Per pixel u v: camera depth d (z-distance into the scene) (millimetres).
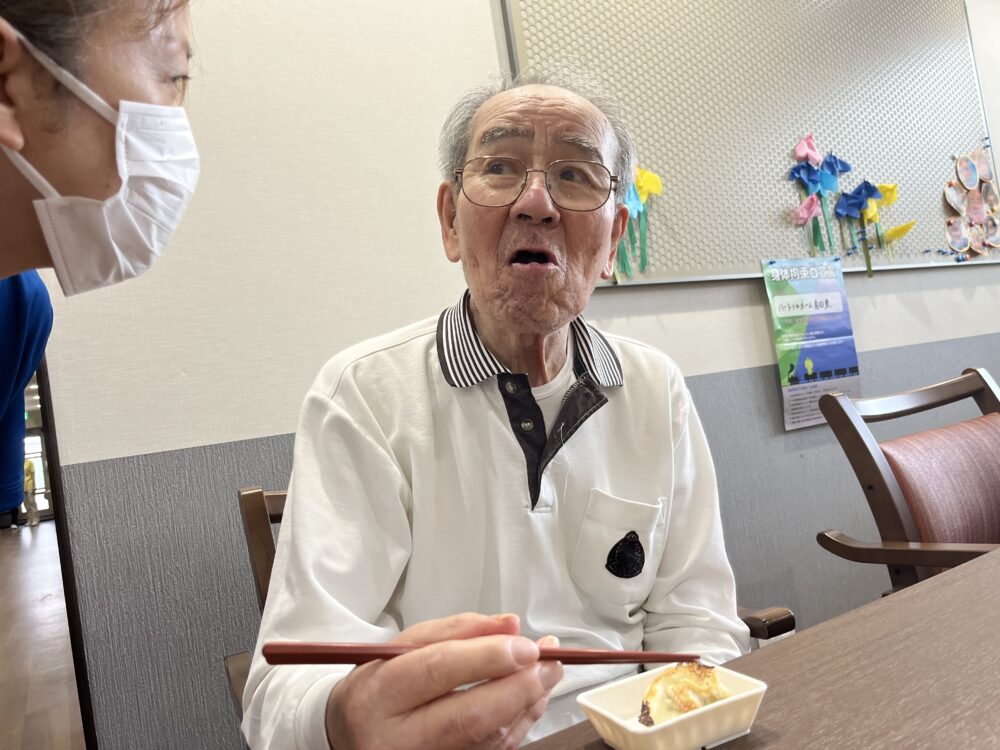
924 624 743
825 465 2283
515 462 926
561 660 520
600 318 1871
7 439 1081
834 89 2398
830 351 2283
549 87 939
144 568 1323
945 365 2664
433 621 562
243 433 1435
